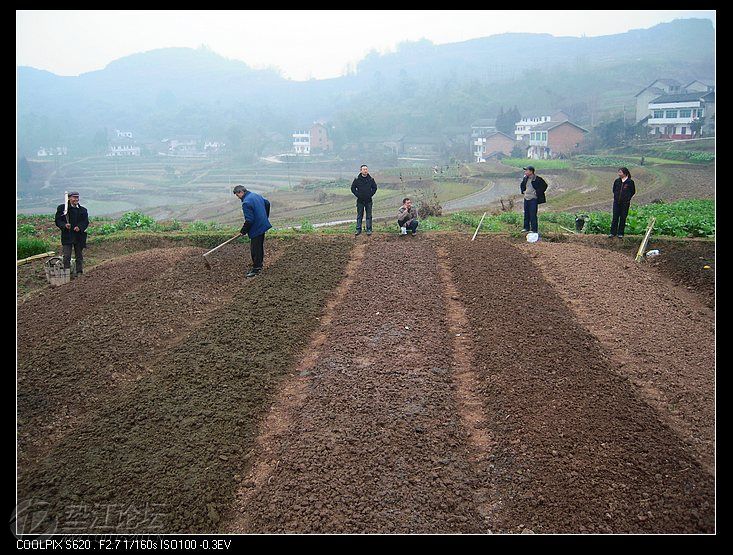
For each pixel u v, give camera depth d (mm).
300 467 6770
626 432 7152
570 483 6367
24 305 11859
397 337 10117
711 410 7727
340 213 39719
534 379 8406
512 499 6254
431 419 7609
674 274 13844
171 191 78938
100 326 10602
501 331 10148
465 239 16469
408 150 106062
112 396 8547
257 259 13555
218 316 11156
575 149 80688
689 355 9414
